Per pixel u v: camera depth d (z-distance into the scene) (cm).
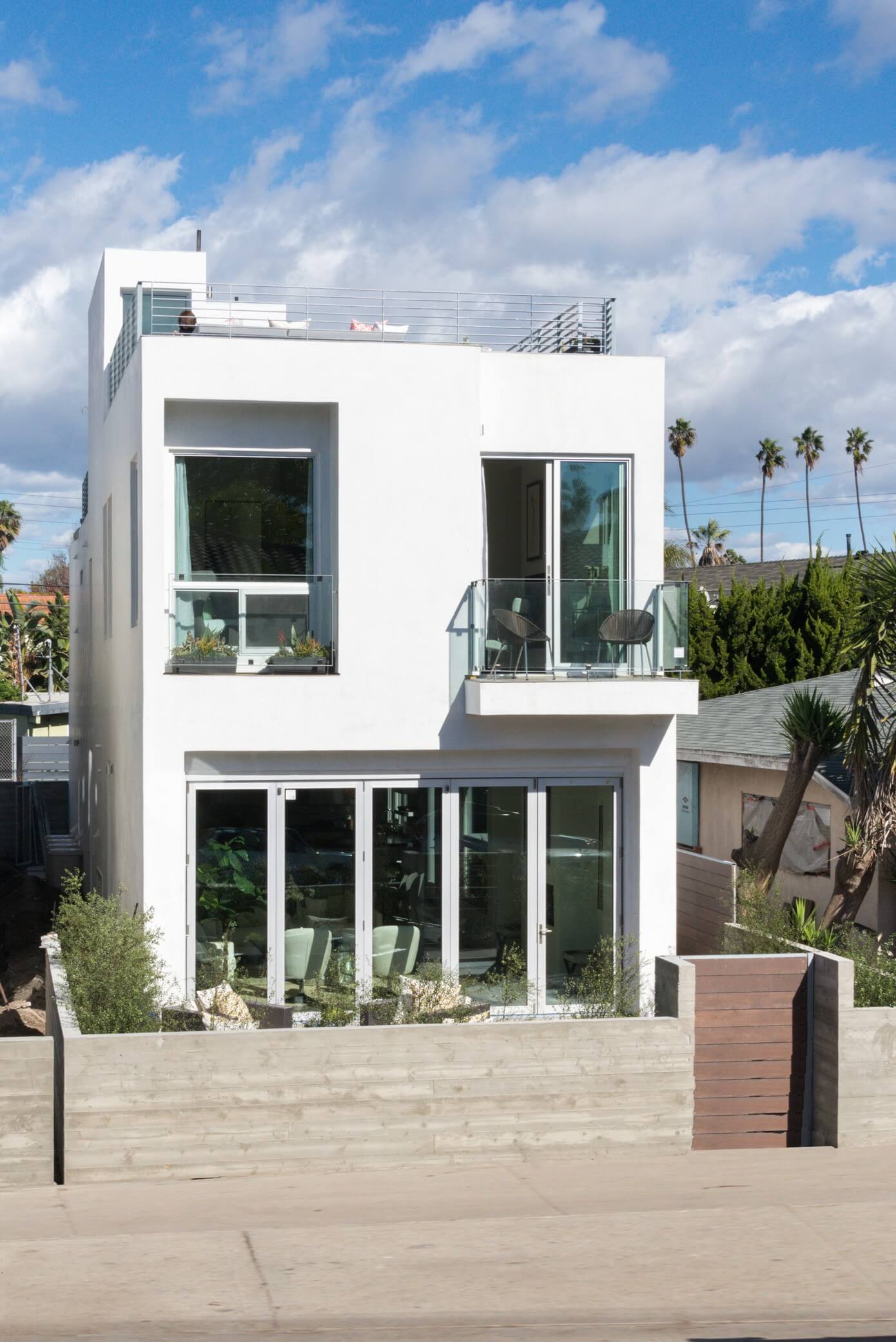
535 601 1348
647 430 1386
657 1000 1117
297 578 1339
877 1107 1095
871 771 1348
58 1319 688
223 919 1305
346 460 1317
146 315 1435
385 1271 763
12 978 1745
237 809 1314
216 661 1308
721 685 2881
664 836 1369
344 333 1409
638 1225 856
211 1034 990
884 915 1548
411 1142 1019
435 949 1349
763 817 1883
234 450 1330
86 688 2291
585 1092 1045
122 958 1106
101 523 1941
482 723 1340
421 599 1330
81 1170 971
